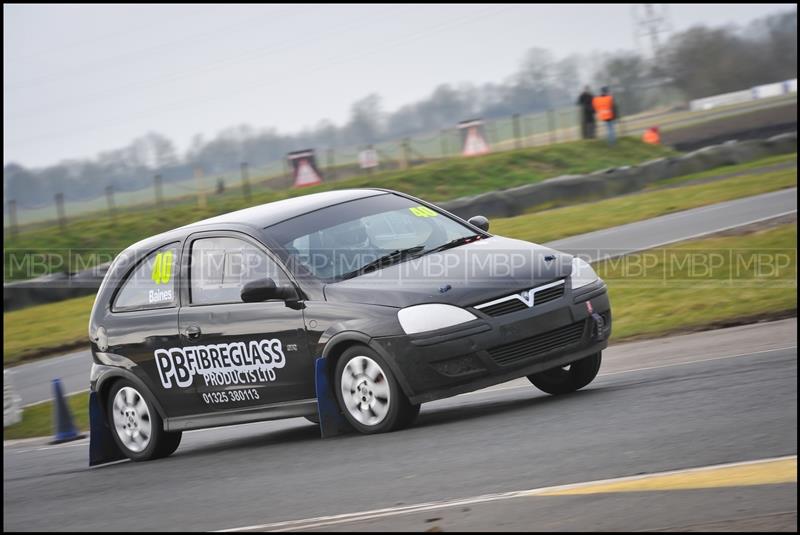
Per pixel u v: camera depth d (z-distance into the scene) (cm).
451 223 2083
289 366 1883
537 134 12306
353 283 1842
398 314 1742
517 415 1786
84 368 4347
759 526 1002
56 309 6225
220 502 1462
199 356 2012
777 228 4056
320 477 1520
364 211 2045
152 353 2084
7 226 9400
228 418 2000
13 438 3381
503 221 6294
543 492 1220
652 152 9844
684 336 2716
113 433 2191
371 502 1302
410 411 1766
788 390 1642
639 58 17588
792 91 15812
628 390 1883
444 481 1355
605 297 1888
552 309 1788
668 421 1526
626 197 6675
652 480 1207
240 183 10925
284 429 2391
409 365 1722
